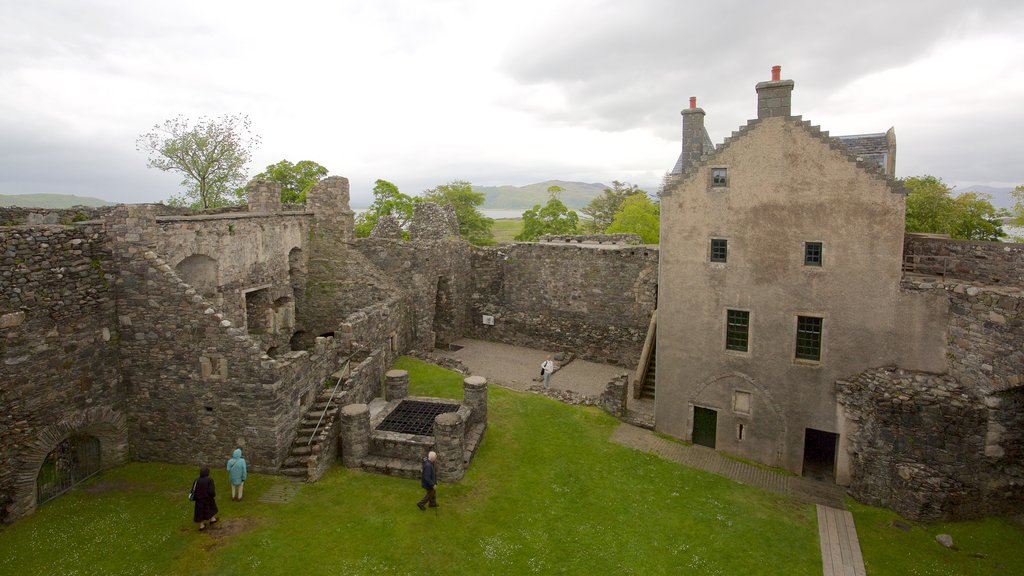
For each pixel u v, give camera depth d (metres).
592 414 24.16
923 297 18.64
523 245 34.50
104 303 16.70
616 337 32.19
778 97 20.08
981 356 17.02
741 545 15.80
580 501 17.27
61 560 12.93
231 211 28.84
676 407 23.19
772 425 21.47
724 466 21.27
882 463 18.45
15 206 19.36
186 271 20.53
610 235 43.44
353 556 13.73
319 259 29.73
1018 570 15.42
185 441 17.44
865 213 19.23
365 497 16.27
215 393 17.00
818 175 19.80
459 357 32.34
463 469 18.00
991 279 18.86
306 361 18.88
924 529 17.19
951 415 17.30
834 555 15.72
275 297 26.12
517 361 32.00
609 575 13.85
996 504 17.52
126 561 13.01
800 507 18.45
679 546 15.42
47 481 15.55
